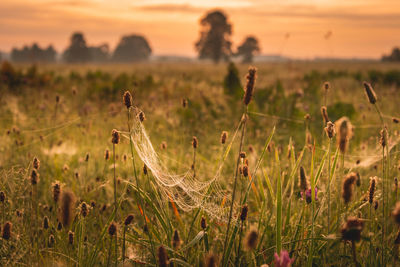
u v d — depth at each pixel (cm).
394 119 311
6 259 215
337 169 290
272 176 298
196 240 195
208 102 776
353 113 589
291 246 216
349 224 159
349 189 153
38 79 1072
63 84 1213
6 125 579
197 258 213
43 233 238
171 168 393
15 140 445
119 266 193
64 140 503
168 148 479
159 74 2206
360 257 214
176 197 259
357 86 1095
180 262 181
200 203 234
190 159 439
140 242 210
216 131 600
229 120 688
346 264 215
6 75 970
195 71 2655
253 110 607
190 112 643
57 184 182
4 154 410
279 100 643
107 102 866
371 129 532
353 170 315
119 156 412
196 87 1059
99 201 317
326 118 237
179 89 1034
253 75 158
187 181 290
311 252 193
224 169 401
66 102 836
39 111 676
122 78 1134
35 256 217
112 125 594
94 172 380
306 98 682
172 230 212
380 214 257
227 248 198
